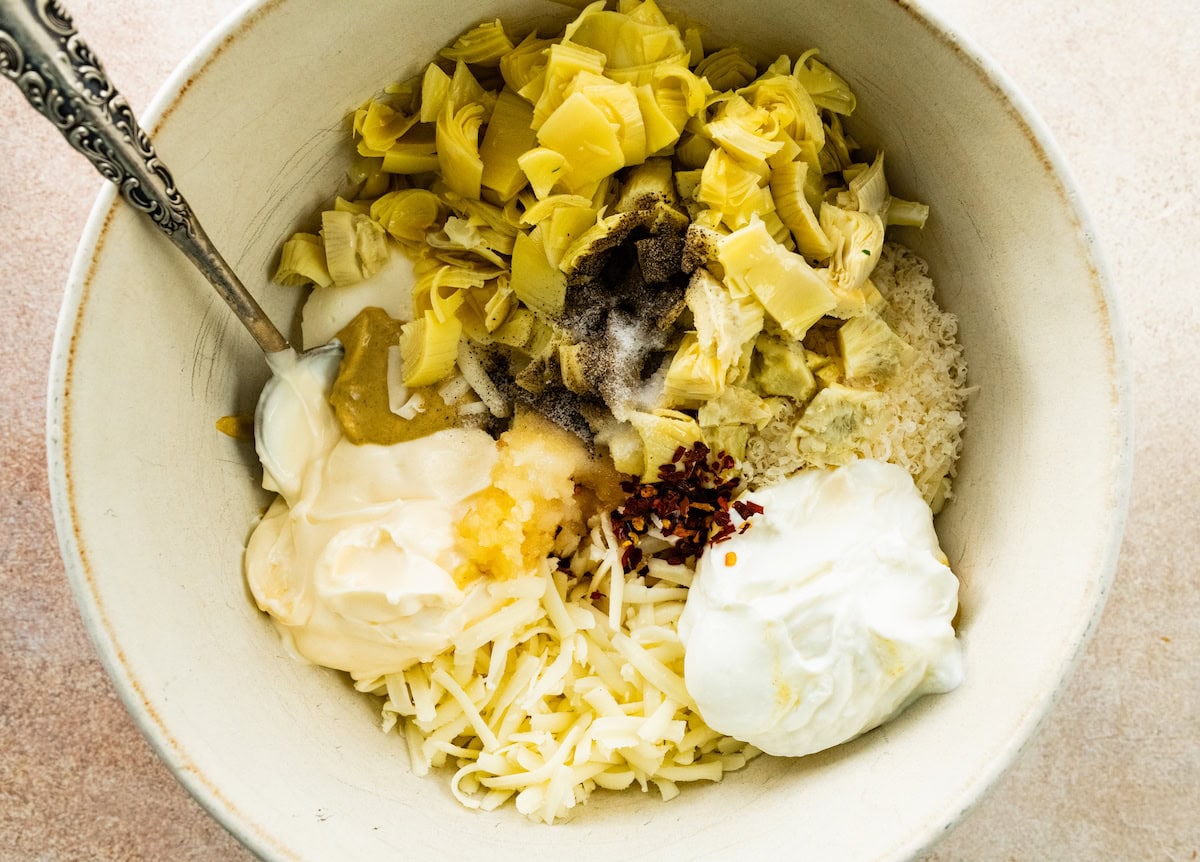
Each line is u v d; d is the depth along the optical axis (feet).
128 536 1.21
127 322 1.20
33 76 1.09
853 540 1.28
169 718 1.20
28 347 1.40
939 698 1.27
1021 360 1.26
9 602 1.40
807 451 1.30
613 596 1.32
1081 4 1.41
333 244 1.30
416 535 1.28
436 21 1.24
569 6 1.25
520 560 1.30
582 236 1.28
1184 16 1.41
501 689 1.34
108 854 1.40
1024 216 1.24
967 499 1.31
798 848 1.24
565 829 1.31
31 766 1.40
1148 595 1.42
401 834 1.27
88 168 1.39
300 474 1.30
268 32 1.18
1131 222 1.41
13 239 1.39
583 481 1.33
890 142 1.29
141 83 1.38
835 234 1.28
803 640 1.26
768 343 1.29
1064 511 1.23
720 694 1.27
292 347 1.32
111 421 1.20
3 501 1.40
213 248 1.21
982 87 1.21
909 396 1.31
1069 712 1.42
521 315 1.32
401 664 1.31
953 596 1.28
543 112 1.26
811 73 1.27
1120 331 1.21
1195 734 1.42
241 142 1.22
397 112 1.28
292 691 1.30
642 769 1.33
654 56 1.25
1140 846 1.41
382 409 1.31
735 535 1.29
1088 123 1.41
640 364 1.30
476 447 1.32
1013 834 1.42
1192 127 1.41
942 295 1.32
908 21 1.21
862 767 1.27
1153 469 1.42
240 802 1.21
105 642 1.18
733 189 1.26
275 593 1.30
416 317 1.32
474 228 1.30
